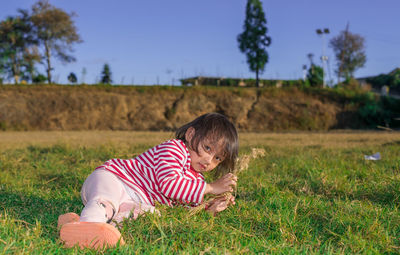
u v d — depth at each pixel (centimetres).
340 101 3294
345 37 5766
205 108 3272
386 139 1392
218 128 268
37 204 318
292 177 482
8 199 335
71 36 5250
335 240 239
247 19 4331
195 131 271
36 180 495
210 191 265
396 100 3362
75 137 1535
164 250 188
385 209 309
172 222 231
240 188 396
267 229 247
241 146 920
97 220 210
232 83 4631
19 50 5209
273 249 203
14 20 5094
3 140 1373
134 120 3212
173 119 3203
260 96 3362
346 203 322
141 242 202
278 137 1596
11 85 3406
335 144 1061
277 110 3198
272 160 670
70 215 227
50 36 5166
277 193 364
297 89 3425
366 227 255
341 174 479
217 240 216
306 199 337
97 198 229
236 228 247
